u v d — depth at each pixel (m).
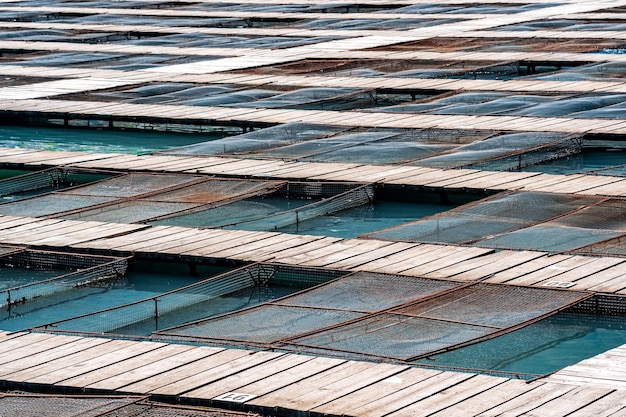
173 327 20.89
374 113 40.94
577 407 16.69
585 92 43.34
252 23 72.94
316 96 44.25
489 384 17.72
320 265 24.39
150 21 71.88
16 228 27.94
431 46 57.69
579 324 21.70
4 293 23.94
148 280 25.61
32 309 23.75
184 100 43.94
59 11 77.38
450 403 16.97
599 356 19.08
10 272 25.89
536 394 17.25
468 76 49.62
